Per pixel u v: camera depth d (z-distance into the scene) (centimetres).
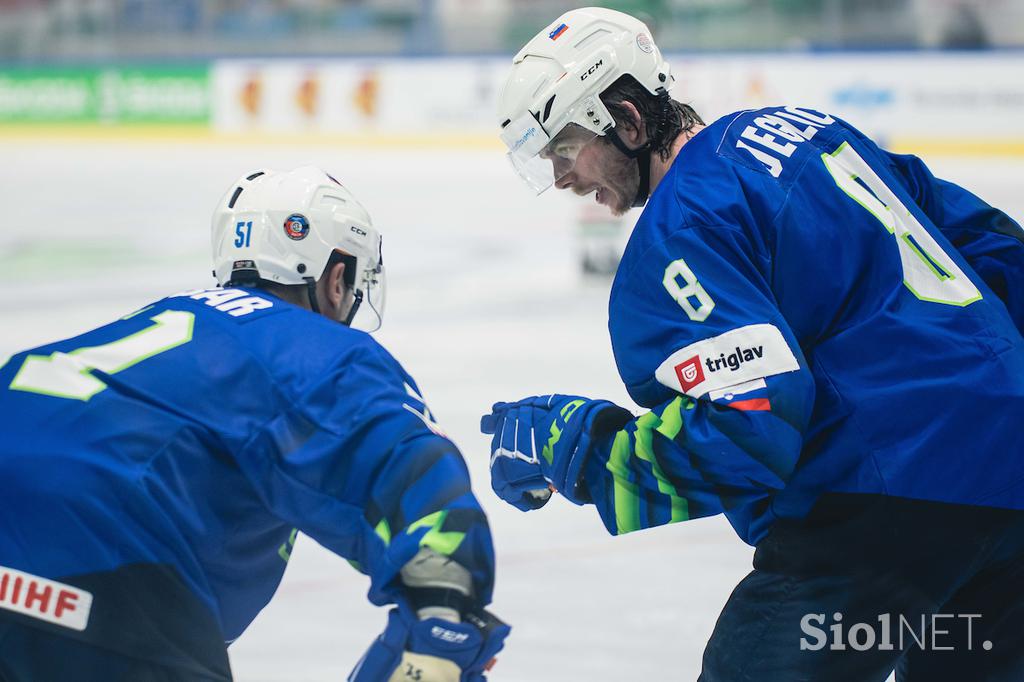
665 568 1072
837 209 536
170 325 491
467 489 457
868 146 583
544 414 571
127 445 457
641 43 583
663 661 869
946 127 3709
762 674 535
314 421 460
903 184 607
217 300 505
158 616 454
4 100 4669
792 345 504
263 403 466
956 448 516
